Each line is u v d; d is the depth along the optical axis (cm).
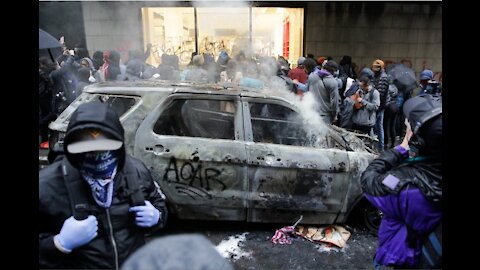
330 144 375
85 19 991
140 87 362
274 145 359
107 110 146
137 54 825
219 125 363
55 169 151
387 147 715
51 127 348
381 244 180
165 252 83
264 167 353
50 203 145
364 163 369
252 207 362
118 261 153
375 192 174
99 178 146
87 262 150
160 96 356
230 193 356
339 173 361
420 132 162
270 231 387
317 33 1019
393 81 734
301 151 359
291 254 347
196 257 82
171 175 350
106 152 143
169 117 356
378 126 668
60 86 632
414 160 171
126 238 156
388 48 1030
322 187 362
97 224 149
